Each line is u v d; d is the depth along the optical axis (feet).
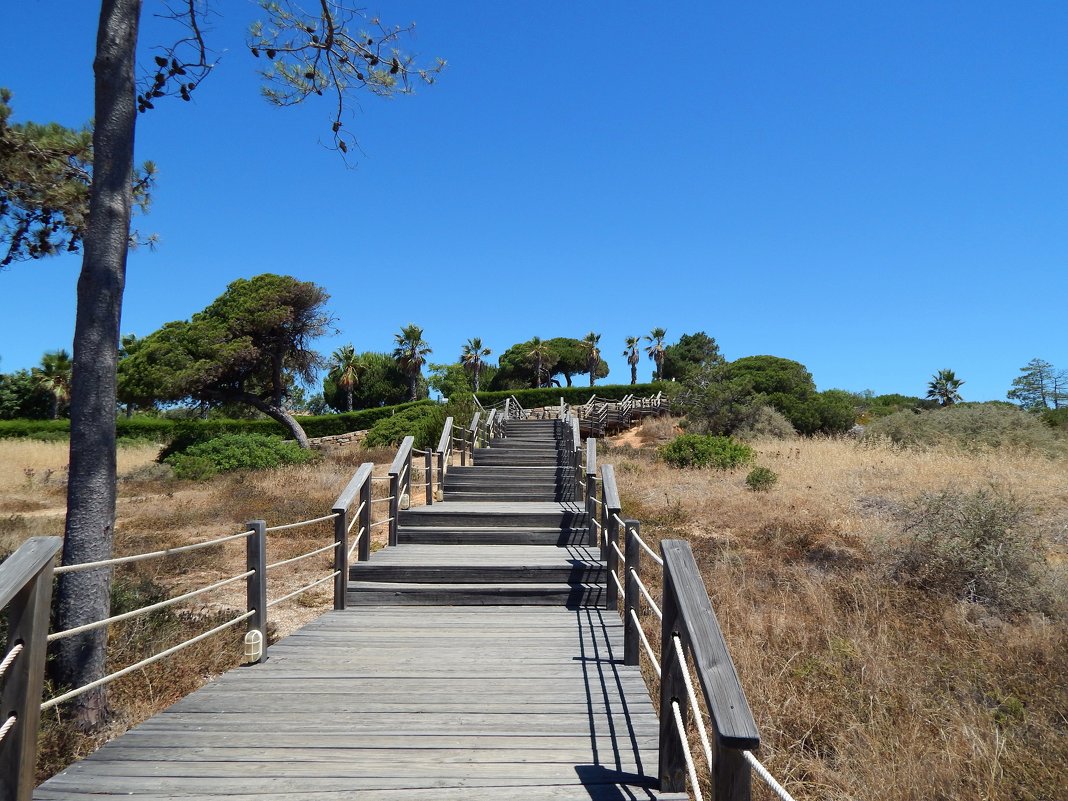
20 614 8.30
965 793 11.16
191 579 27.43
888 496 37.99
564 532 27.04
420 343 187.52
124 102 15.37
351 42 20.62
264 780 10.01
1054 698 14.79
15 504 50.34
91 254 14.78
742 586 22.56
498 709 12.98
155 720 12.28
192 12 19.30
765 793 11.53
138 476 69.26
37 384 148.25
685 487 45.93
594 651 16.70
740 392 86.69
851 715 13.96
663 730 9.68
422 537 27.27
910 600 22.03
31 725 8.29
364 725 12.16
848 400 96.68
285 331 93.50
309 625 18.88
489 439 55.31
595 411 101.86
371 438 83.87
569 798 9.60
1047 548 26.68
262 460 67.36
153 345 87.15
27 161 23.06
